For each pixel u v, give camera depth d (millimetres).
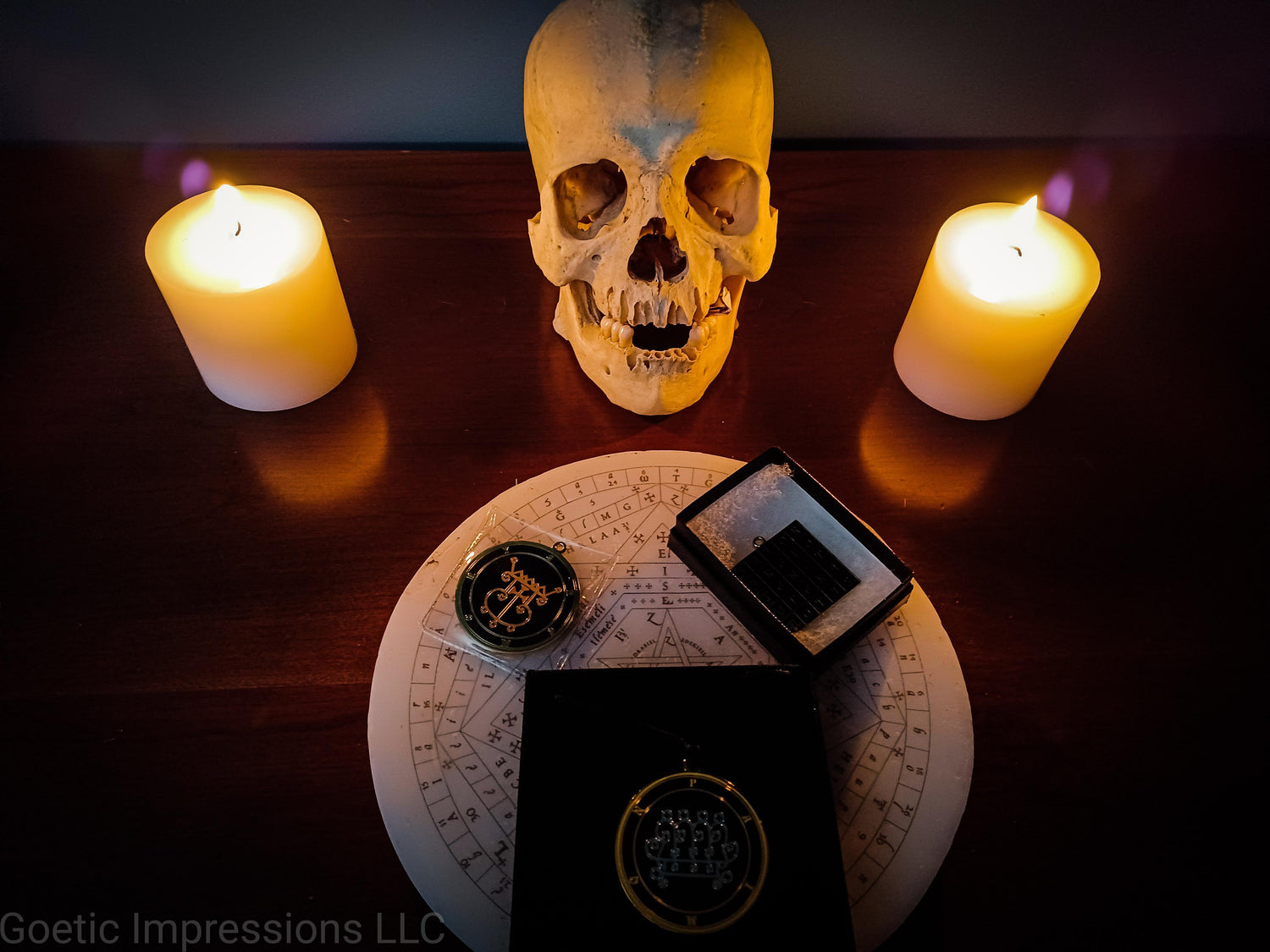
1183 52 505
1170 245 511
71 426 425
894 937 313
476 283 481
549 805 300
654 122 339
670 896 286
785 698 320
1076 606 388
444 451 423
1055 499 419
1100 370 464
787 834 298
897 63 506
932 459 430
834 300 481
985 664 371
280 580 384
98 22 463
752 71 352
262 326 391
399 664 360
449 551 390
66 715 349
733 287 419
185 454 419
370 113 522
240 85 500
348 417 433
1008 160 539
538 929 281
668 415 438
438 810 329
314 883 318
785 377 454
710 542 368
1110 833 335
